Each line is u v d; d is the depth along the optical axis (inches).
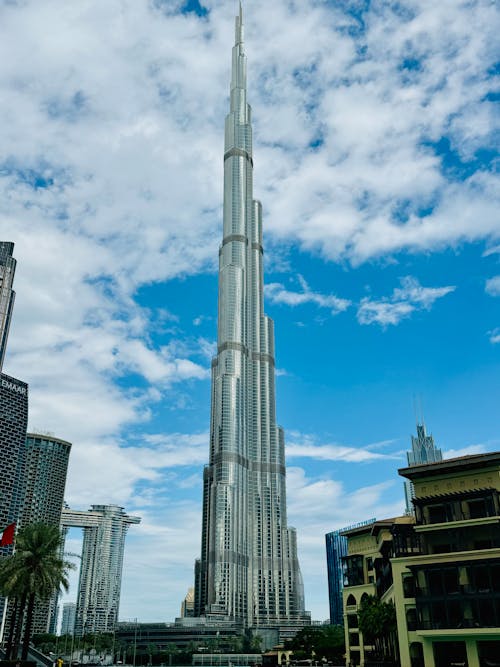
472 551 2970.0
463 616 2913.4
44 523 3481.8
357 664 4443.9
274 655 7800.2
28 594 3339.1
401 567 3257.9
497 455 3137.3
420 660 3075.8
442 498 3218.5
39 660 4399.6
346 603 4667.8
